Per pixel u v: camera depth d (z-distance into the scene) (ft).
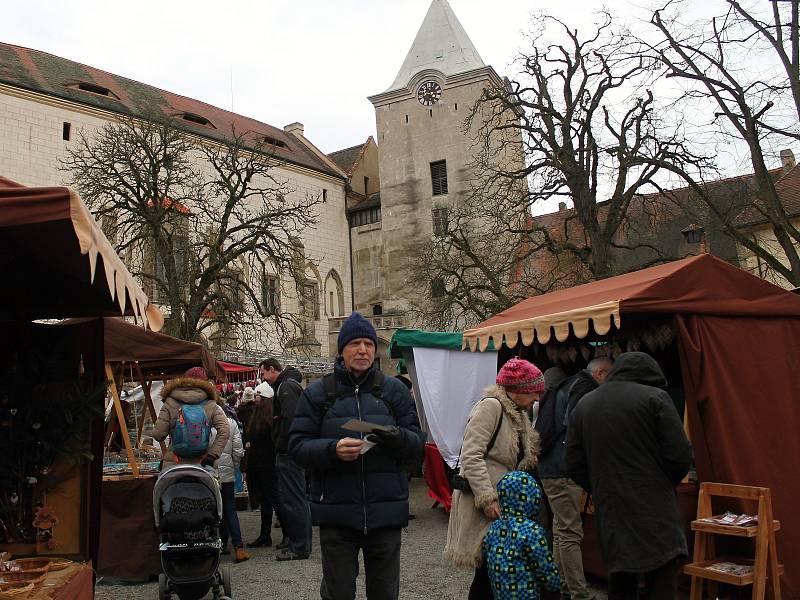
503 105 79.05
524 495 13.33
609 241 67.72
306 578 22.13
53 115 108.88
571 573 17.80
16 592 11.35
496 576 12.96
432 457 36.14
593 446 14.40
